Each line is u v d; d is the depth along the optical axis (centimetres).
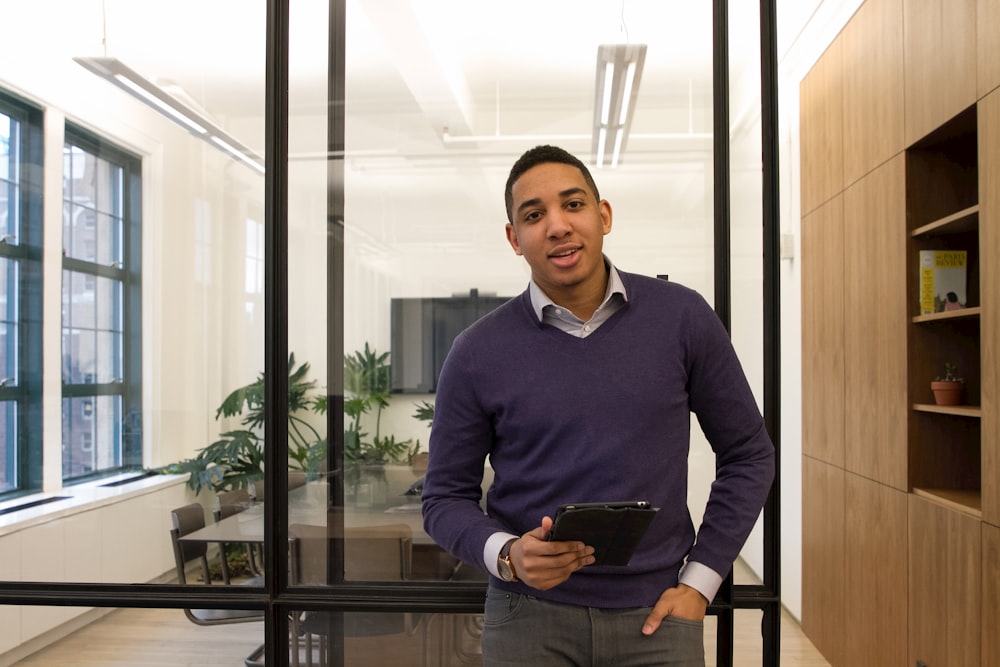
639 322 136
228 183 259
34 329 255
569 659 134
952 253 272
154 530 231
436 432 145
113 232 262
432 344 230
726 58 209
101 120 260
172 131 257
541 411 132
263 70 255
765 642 196
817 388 378
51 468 247
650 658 129
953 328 273
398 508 219
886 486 292
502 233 233
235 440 247
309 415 224
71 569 229
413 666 211
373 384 228
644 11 220
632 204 216
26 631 224
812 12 380
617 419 129
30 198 261
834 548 352
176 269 262
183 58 256
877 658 299
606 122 219
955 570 236
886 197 291
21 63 259
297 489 219
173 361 255
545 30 227
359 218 232
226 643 218
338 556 216
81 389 254
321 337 227
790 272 438
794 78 427
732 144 207
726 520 132
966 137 258
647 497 129
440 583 211
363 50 230
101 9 256
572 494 131
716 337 137
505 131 231
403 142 229
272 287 213
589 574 130
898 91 278
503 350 138
